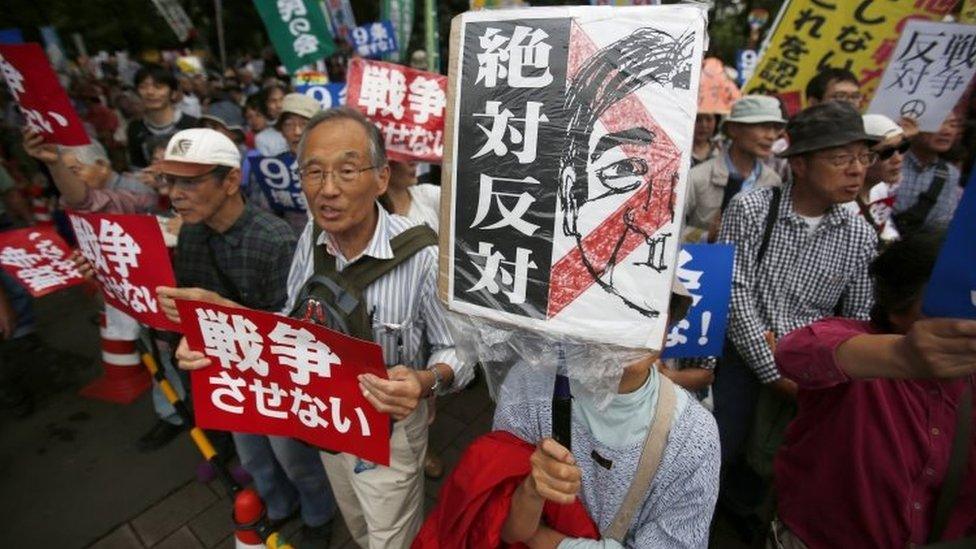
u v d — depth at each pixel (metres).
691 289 1.90
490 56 0.94
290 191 3.41
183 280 2.16
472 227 1.02
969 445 1.19
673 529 1.08
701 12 0.81
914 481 1.26
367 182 1.47
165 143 3.07
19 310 3.54
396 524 1.80
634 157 0.87
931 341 0.86
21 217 3.78
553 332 0.98
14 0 8.30
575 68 0.88
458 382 1.71
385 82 2.68
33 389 3.55
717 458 1.08
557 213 0.94
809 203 1.99
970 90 3.43
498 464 1.13
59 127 2.33
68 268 2.54
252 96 5.55
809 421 1.46
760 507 2.57
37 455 3.03
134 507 2.71
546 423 1.18
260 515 1.49
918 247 1.13
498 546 1.21
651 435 1.05
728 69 5.09
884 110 3.00
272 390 1.50
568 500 0.93
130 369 3.26
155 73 3.94
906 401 1.24
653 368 1.12
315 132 1.44
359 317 1.58
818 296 2.05
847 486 1.33
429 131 2.71
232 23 14.98
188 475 2.90
